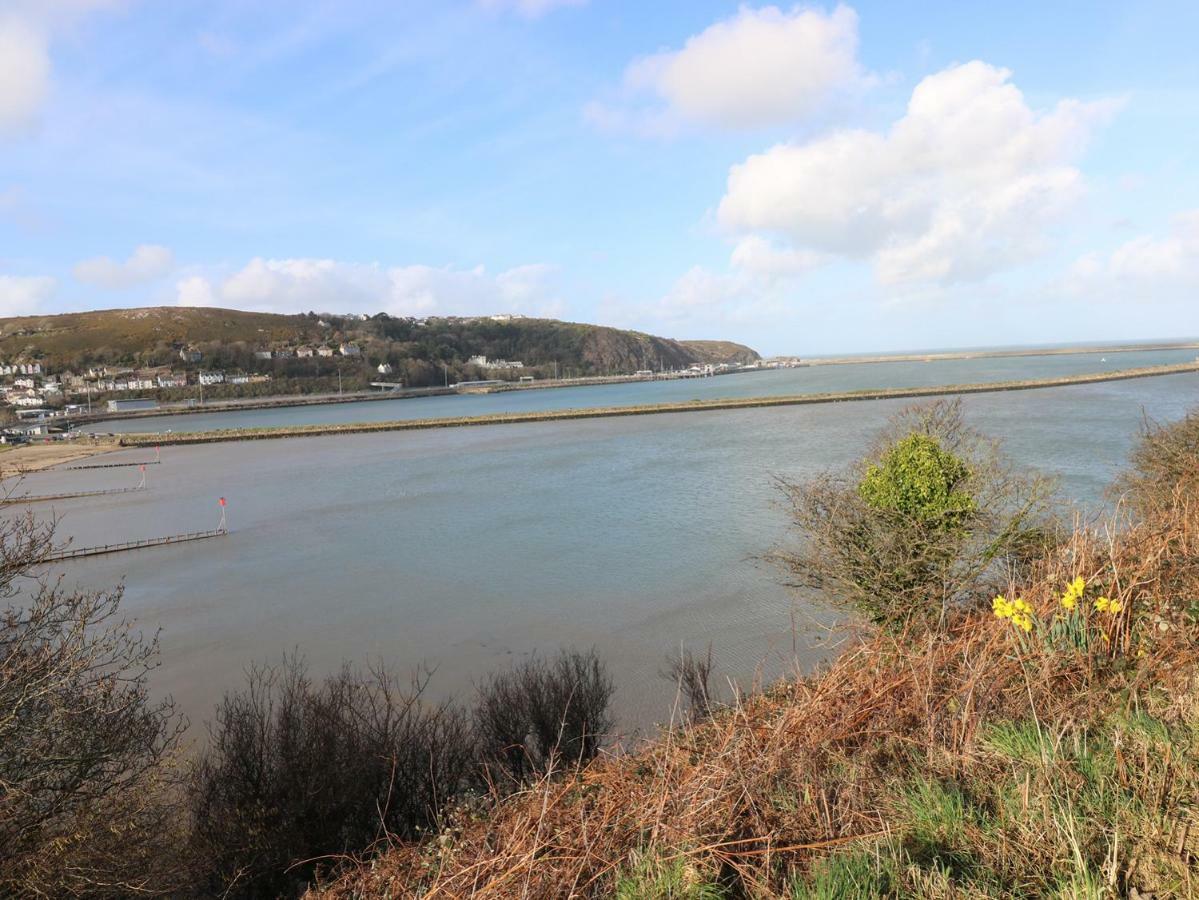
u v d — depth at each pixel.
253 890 9.47
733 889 3.69
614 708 15.48
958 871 3.28
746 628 20.12
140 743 10.17
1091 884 2.84
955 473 10.73
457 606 24.62
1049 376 143.50
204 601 27.14
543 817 4.28
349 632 22.77
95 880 8.42
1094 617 5.37
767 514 34.94
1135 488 16.22
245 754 10.59
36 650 8.91
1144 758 3.63
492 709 12.33
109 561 34.41
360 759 10.30
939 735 4.61
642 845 4.09
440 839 6.51
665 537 31.98
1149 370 125.25
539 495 45.62
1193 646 4.78
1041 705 4.64
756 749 4.70
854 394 111.44
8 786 7.82
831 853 3.56
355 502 47.31
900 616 9.77
